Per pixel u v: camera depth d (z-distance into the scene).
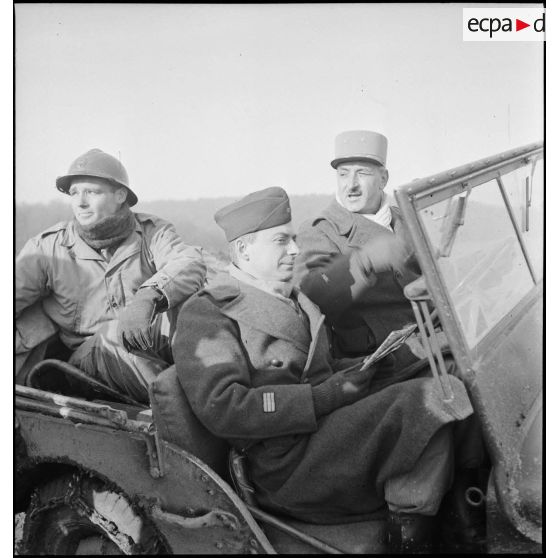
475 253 2.52
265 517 2.58
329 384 2.51
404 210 2.29
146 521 2.67
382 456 2.44
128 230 2.75
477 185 2.52
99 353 2.82
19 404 2.84
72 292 2.81
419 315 2.36
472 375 2.33
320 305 2.67
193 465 2.56
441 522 2.48
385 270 2.62
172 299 2.69
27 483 2.95
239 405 2.50
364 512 2.56
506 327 2.61
